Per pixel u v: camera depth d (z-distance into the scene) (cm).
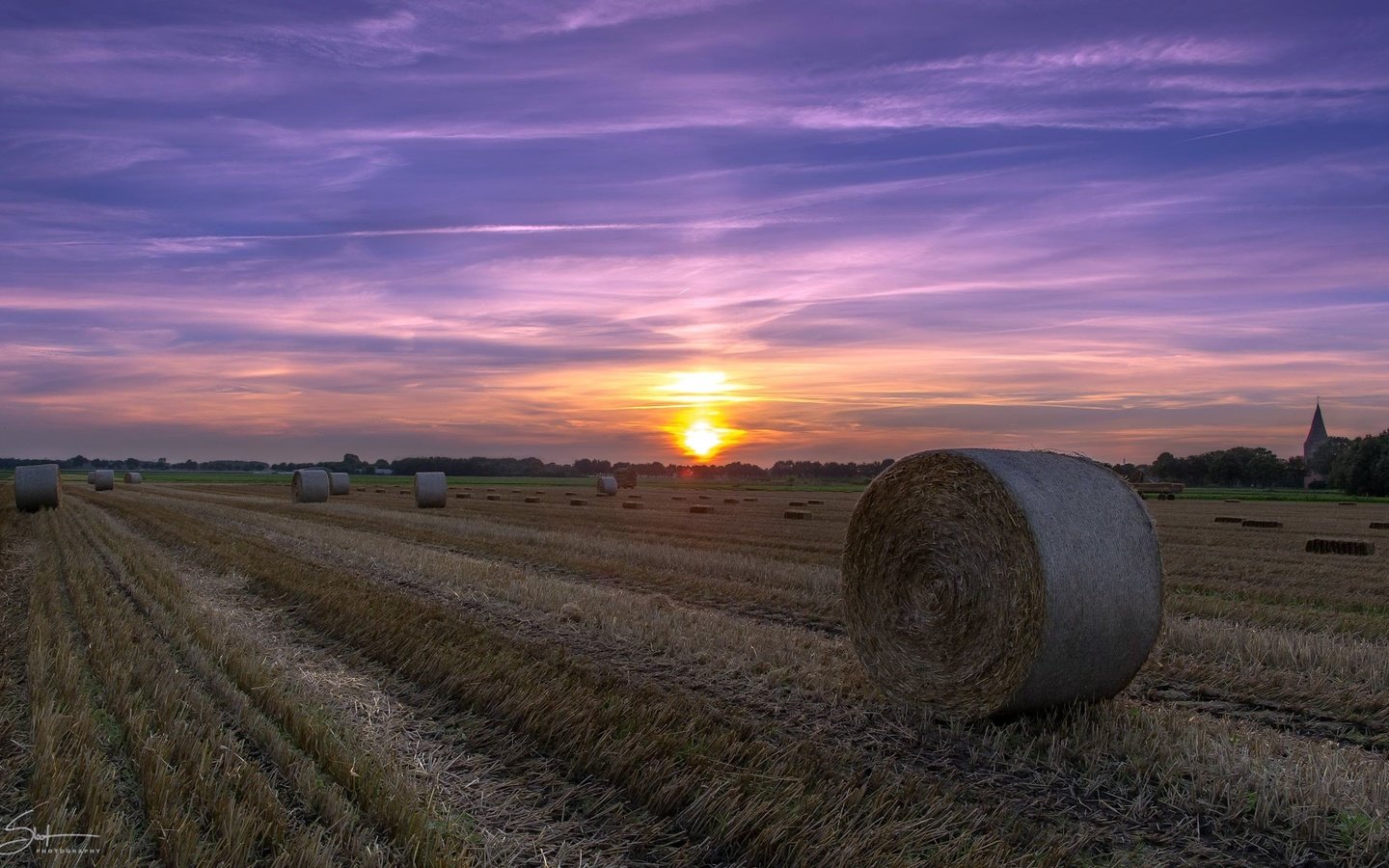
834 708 789
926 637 821
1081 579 727
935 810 546
